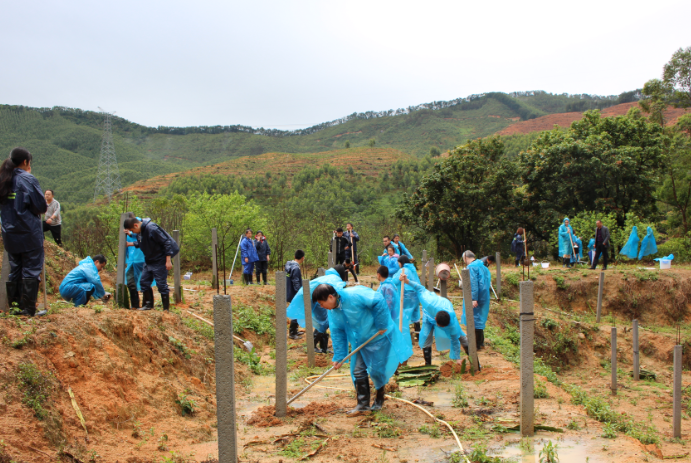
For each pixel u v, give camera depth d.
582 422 5.67
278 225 25.78
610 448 4.79
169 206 26.28
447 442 4.93
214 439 5.18
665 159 28.05
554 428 5.29
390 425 5.39
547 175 26.23
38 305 6.71
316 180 77.75
